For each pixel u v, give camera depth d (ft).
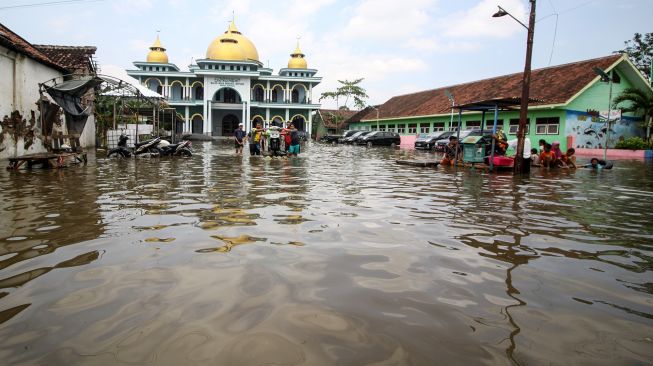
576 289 9.46
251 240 12.69
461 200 21.54
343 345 6.72
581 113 86.02
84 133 66.39
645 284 9.89
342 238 13.17
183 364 6.11
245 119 183.73
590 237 14.24
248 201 19.62
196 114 186.29
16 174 29.60
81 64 64.13
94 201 19.04
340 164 45.39
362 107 181.16
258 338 6.87
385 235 13.70
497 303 8.54
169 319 7.48
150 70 186.19
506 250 12.39
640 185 30.66
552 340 7.07
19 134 44.27
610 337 7.25
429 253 11.84
